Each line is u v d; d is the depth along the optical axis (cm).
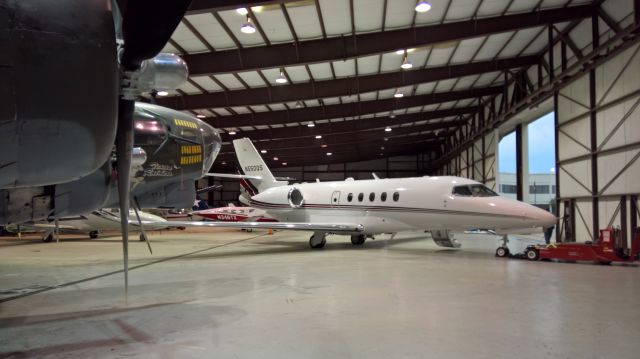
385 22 1173
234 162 3700
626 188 1158
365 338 405
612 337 405
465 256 1101
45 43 215
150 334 422
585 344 385
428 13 1149
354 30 1191
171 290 652
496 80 1925
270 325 451
